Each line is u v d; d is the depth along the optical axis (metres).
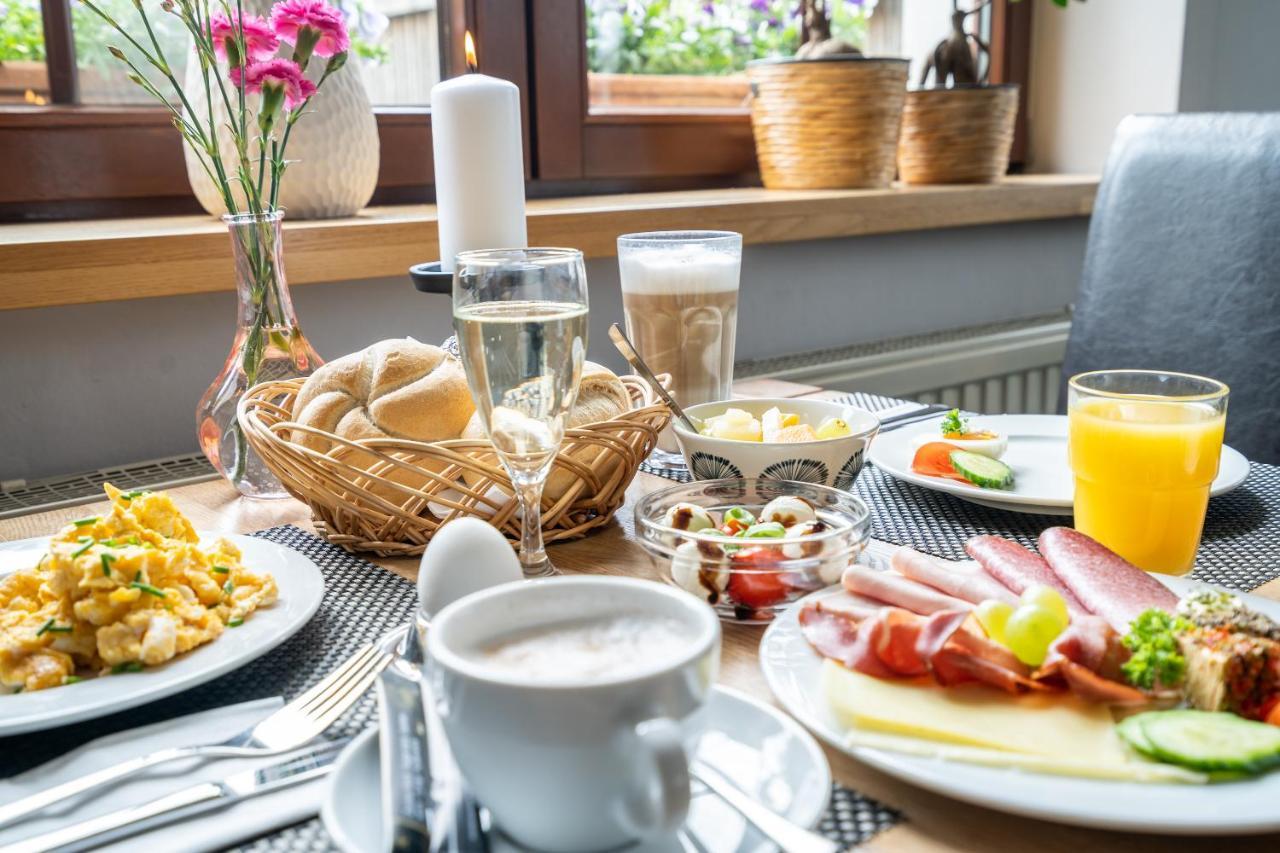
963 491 0.77
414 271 0.93
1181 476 0.64
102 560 0.55
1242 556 0.69
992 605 0.50
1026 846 0.39
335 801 0.38
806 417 0.87
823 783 0.40
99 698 0.49
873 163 1.73
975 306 2.09
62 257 1.06
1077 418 0.69
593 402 0.78
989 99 1.84
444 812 0.37
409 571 0.70
